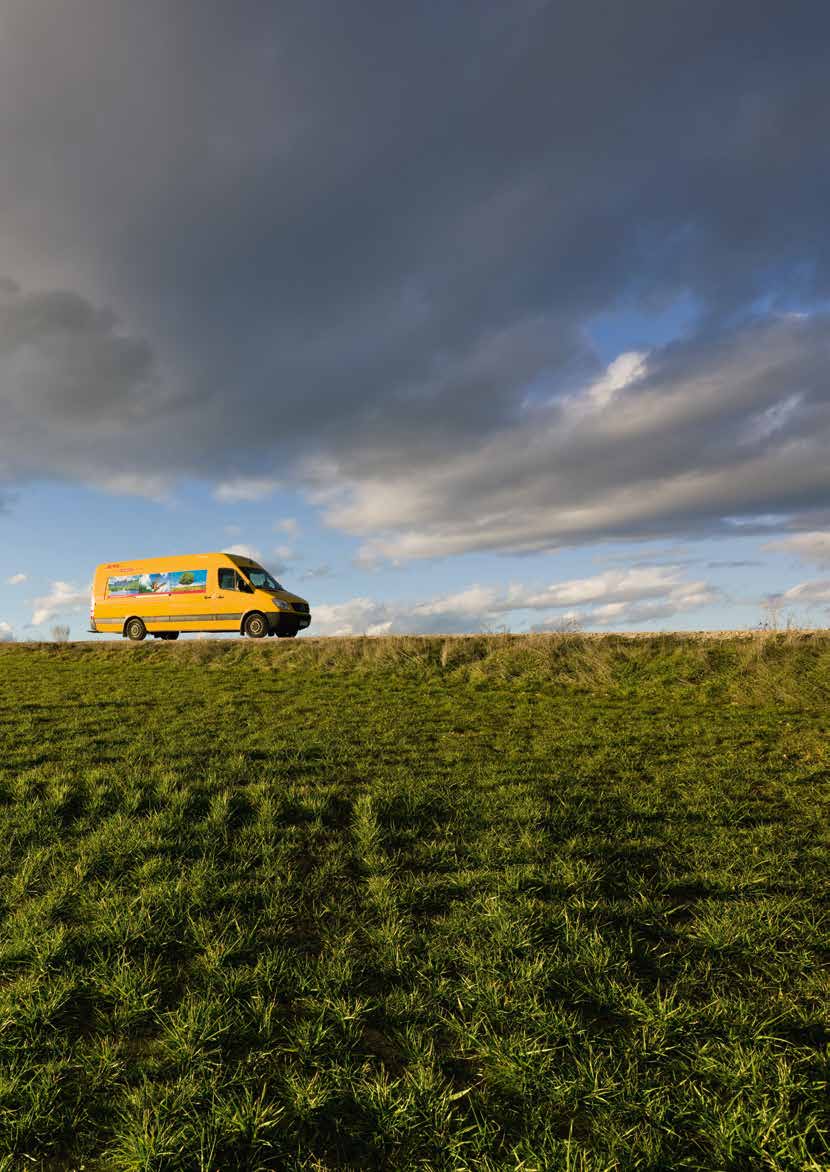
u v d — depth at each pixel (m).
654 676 14.91
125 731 10.41
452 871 5.46
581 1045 3.36
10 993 3.79
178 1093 3.08
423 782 7.55
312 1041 3.42
